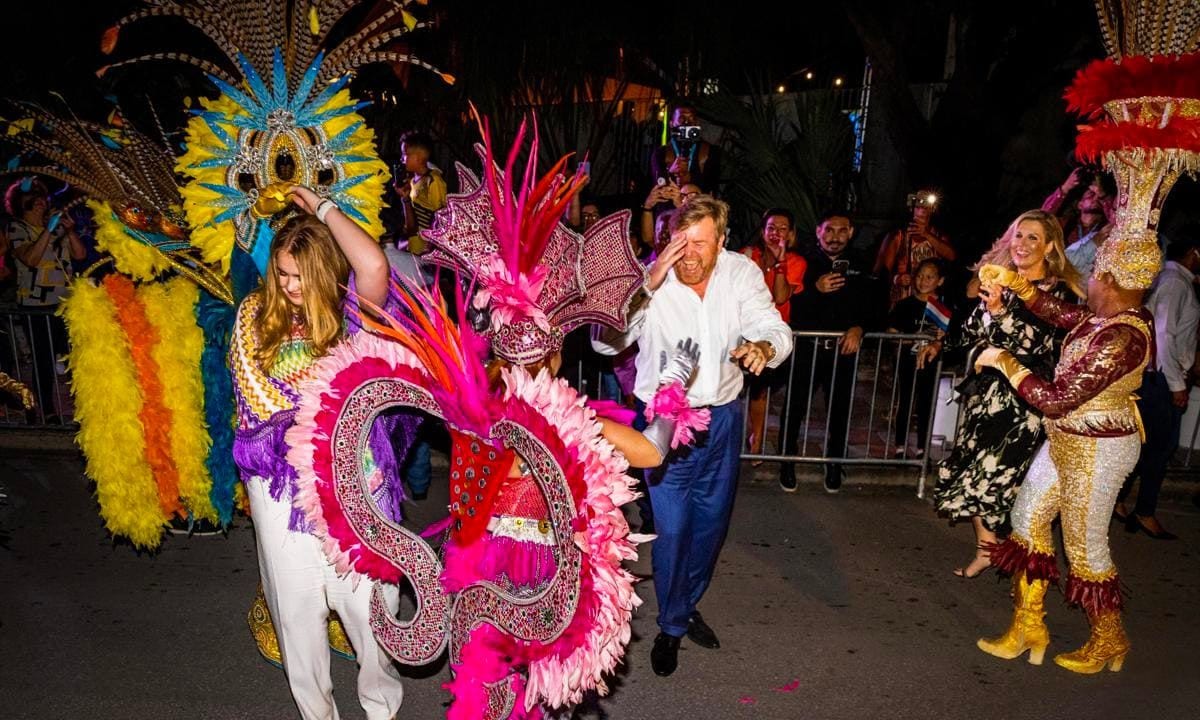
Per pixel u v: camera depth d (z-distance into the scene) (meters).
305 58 3.76
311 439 2.80
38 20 9.57
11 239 7.28
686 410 2.85
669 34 11.66
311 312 3.11
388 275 3.25
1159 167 3.78
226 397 4.12
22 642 4.35
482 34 10.97
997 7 10.64
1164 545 5.81
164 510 4.46
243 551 5.36
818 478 6.71
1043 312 4.41
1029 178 11.20
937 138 10.97
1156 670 4.38
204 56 9.63
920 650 4.50
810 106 10.68
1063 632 4.71
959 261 10.24
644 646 4.46
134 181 4.11
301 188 3.29
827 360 6.55
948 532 5.92
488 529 2.90
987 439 4.80
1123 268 3.91
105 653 4.27
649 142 11.96
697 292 3.98
